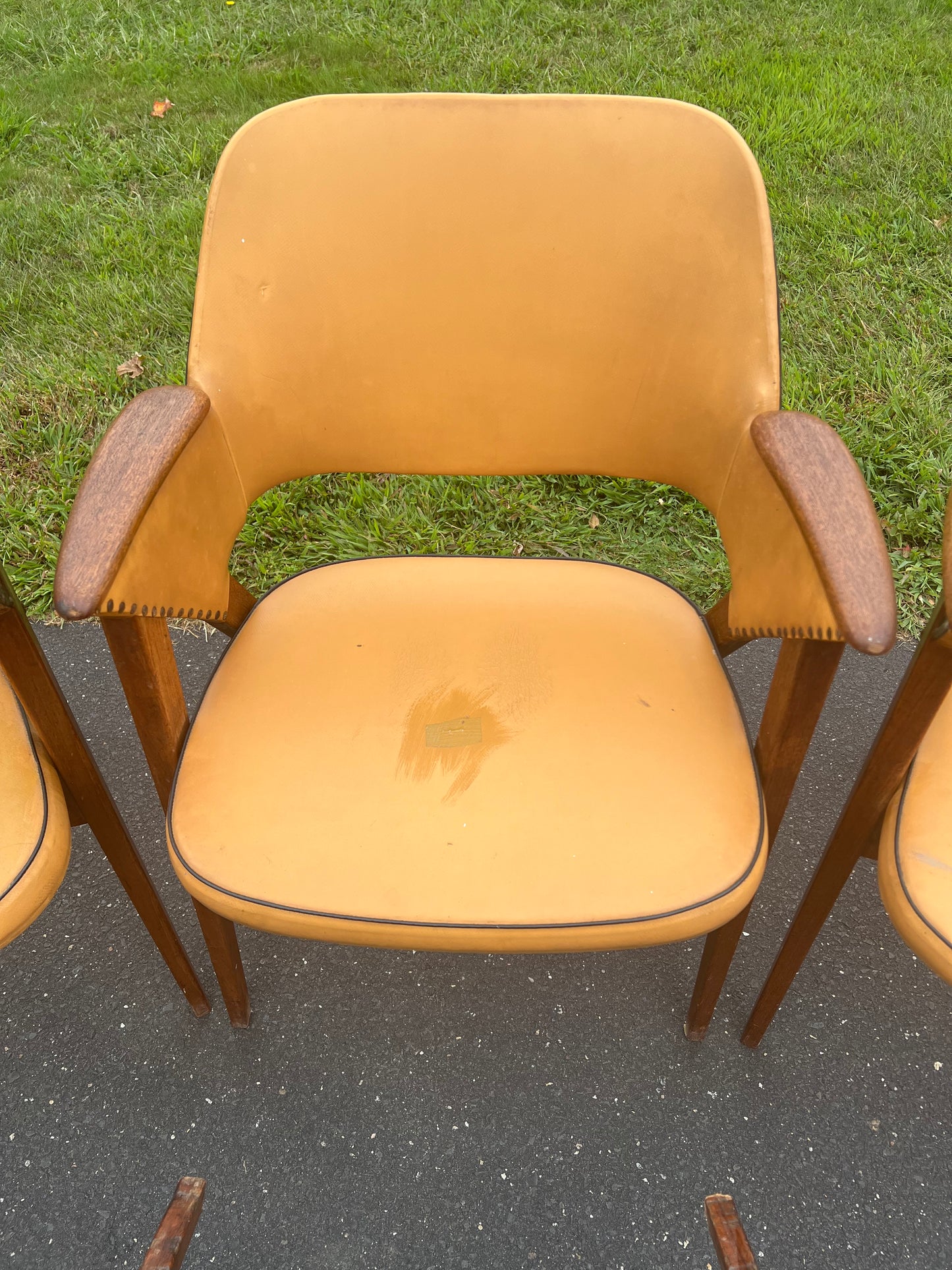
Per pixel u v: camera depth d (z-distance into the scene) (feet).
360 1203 3.64
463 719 3.15
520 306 3.32
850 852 3.14
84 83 10.65
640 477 3.69
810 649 2.61
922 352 7.14
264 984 4.28
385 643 3.46
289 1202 3.64
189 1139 3.81
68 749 3.02
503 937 2.64
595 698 3.23
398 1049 4.07
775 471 2.74
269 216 3.19
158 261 8.24
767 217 3.11
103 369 7.20
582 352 3.38
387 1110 3.89
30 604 5.92
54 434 6.72
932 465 6.30
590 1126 3.83
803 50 10.79
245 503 3.49
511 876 2.71
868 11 11.58
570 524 6.36
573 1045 4.08
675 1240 3.53
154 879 4.70
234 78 10.52
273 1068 4.01
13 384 7.06
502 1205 3.63
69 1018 4.17
